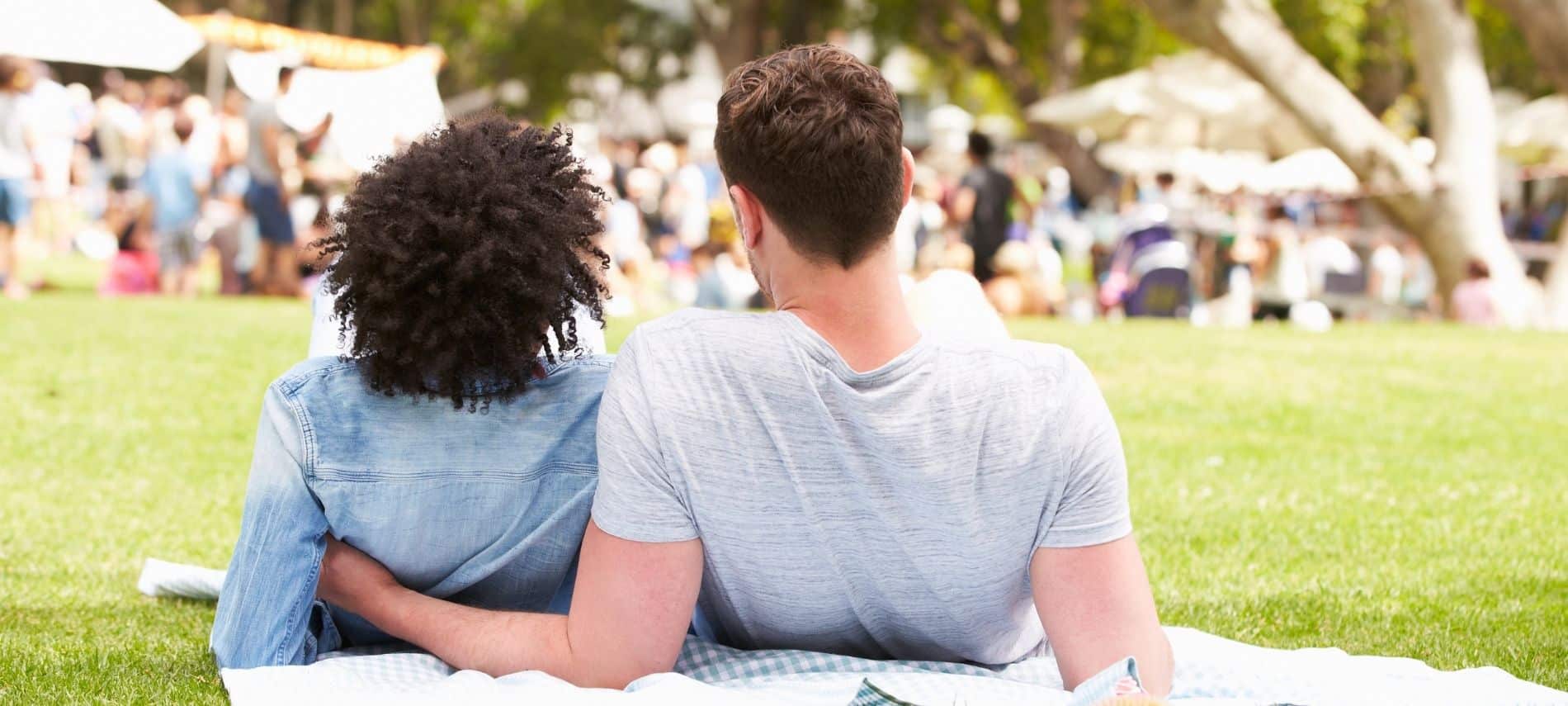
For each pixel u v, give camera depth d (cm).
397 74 1309
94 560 387
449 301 216
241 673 215
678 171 1639
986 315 277
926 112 4150
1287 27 2472
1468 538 450
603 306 232
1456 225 1426
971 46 2689
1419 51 1448
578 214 225
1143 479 542
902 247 1491
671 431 204
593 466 235
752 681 214
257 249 1272
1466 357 927
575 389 235
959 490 202
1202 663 229
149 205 1287
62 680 262
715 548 209
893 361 201
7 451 531
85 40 1265
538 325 222
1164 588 382
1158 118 1936
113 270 1285
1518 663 309
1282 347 960
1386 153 1426
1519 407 736
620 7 3247
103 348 788
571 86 3366
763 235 207
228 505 464
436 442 229
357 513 226
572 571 249
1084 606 204
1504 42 2662
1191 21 1406
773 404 203
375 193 218
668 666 213
